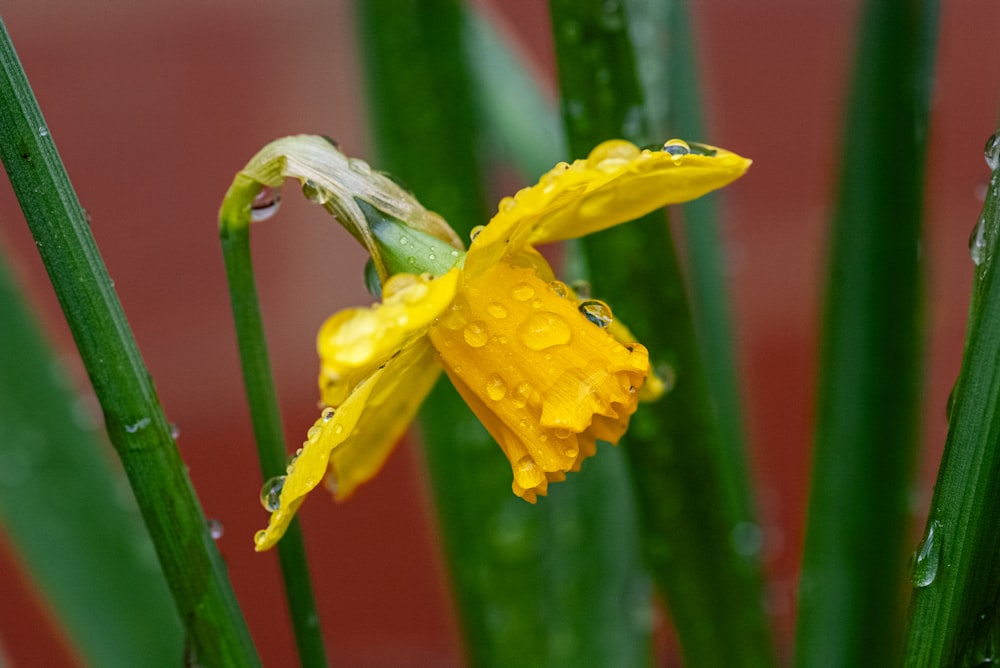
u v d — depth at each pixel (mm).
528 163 413
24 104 312
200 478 799
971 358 310
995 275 307
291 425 796
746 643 380
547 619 412
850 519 391
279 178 326
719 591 377
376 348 305
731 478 399
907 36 370
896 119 374
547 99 420
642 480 373
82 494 390
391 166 397
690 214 406
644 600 415
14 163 313
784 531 750
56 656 733
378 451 339
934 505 315
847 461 391
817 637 396
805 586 398
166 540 323
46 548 387
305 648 340
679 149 326
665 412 367
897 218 378
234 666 327
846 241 384
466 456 408
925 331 384
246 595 764
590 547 414
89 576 388
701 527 374
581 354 328
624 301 363
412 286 314
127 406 319
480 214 399
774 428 796
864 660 394
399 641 772
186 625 327
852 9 390
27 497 386
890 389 386
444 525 411
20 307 387
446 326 328
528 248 334
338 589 789
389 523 799
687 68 399
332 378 306
